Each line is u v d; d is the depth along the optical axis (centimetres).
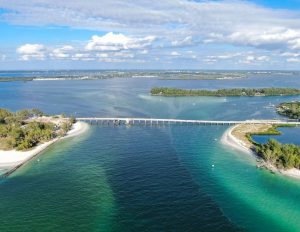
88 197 12325
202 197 12250
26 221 10719
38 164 16150
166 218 10794
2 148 18575
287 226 10469
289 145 16600
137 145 19275
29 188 13238
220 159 16538
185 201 11931
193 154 17362
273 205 11781
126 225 10412
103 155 17375
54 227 10362
